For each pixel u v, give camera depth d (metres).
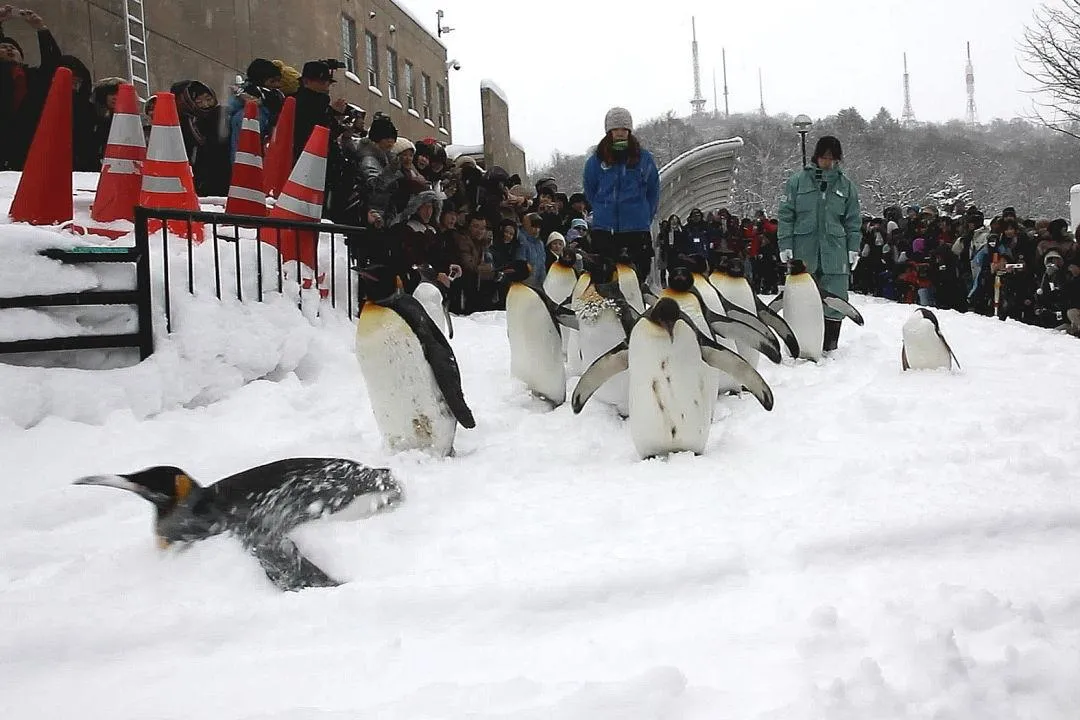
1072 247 12.53
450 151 22.23
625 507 3.45
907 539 2.97
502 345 8.04
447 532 3.25
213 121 8.85
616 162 7.66
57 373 5.00
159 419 5.18
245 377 5.92
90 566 2.96
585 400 4.67
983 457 4.00
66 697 2.20
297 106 8.49
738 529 3.09
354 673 2.28
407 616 2.56
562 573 2.72
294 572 2.82
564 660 2.31
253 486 3.07
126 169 6.69
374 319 4.21
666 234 16.20
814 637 2.29
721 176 22.31
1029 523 3.09
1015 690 2.09
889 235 17.81
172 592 2.79
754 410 5.42
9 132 8.12
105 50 12.54
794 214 8.24
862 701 1.99
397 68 23.23
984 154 59.66
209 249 6.57
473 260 10.58
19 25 11.84
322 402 5.68
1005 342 8.63
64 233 6.04
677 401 4.22
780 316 7.08
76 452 4.44
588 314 5.23
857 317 7.80
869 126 62.31
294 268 6.97
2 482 4.07
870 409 5.18
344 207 8.93
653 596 2.66
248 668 2.32
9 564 3.15
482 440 4.89
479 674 2.26
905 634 2.29
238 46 15.50
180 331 5.64
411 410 4.32
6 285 5.19
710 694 2.08
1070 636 2.33
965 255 14.66
